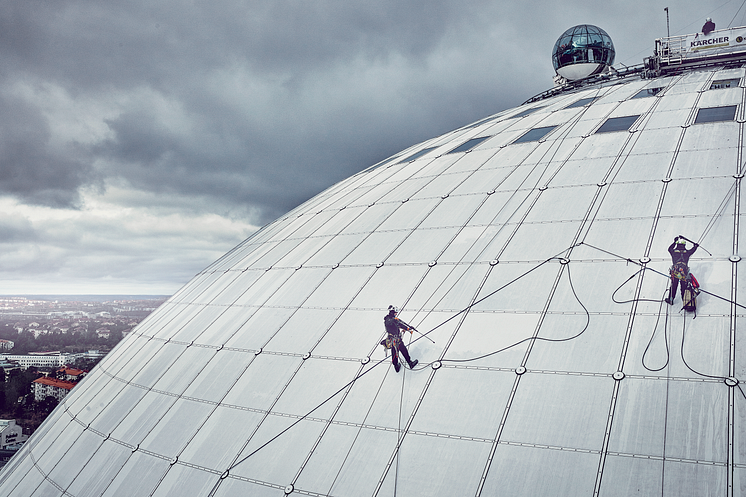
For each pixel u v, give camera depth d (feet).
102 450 54.08
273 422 46.11
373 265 59.52
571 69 116.88
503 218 57.41
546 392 38.29
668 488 31.24
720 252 42.91
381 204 73.97
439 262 54.85
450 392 41.37
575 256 47.96
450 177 72.69
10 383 422.41
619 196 53.42
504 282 48.47
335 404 45.01
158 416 53.72
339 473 39.86
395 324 44.09
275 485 41.16
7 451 277.03
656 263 43.91
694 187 50.88
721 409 33.42
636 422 34.50
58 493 52.49
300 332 54.75
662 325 39.19
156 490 45.60
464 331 45.52
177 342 65.67
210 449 46.68
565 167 62.44
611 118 72.69
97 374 76.43
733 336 36.78
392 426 41.11
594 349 39.52
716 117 62.80
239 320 62.64
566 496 32.76
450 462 37.17
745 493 29.78
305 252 70.74
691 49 89.97
